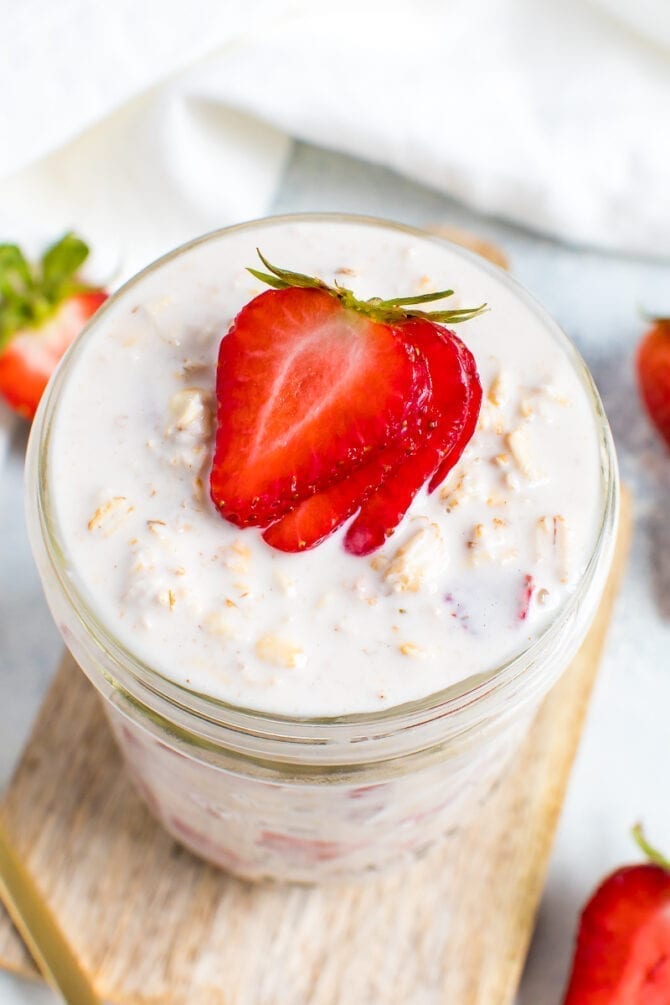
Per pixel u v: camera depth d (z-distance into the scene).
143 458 0.28
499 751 0.31
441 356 0.28
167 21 0.42
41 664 0.39
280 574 0.27
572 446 0.28
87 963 0.35
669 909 0.35
